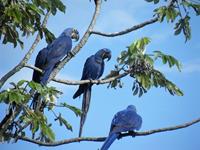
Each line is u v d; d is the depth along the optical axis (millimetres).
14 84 9625
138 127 11836
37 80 13180
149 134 10906
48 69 12750
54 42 13594
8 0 10305
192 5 12234
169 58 11328
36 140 10836
